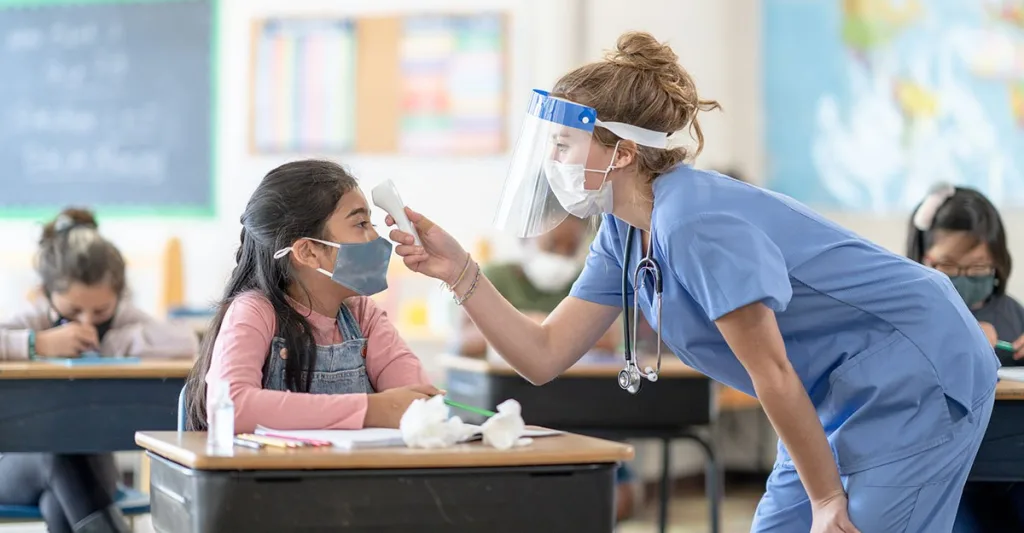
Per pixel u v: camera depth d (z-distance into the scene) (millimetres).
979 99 6758
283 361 2523
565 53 7078
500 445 2045
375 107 7363
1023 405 2877
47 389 3416
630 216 2449
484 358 5367
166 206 7527
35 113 7629
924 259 3611
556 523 1997
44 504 3578
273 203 2557
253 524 1863
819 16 6945
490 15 7234
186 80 7520
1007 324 3641
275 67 7445
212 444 2049
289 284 2604
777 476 2523
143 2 7555
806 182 6973
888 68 6875
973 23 6766
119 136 7562
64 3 7605
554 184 2381
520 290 5793
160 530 2107
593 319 2744
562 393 4449
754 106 7023
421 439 2018
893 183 6867
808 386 2455
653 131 2357
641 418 4488
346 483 1900
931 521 2365
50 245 4176
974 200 3557
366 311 2791
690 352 2496
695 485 7289
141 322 4270
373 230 2613
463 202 7273
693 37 7004
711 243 2223
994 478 2889
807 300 2373
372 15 7367
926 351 2342
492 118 7234
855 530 2262
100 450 3443
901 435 2326
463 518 1946
